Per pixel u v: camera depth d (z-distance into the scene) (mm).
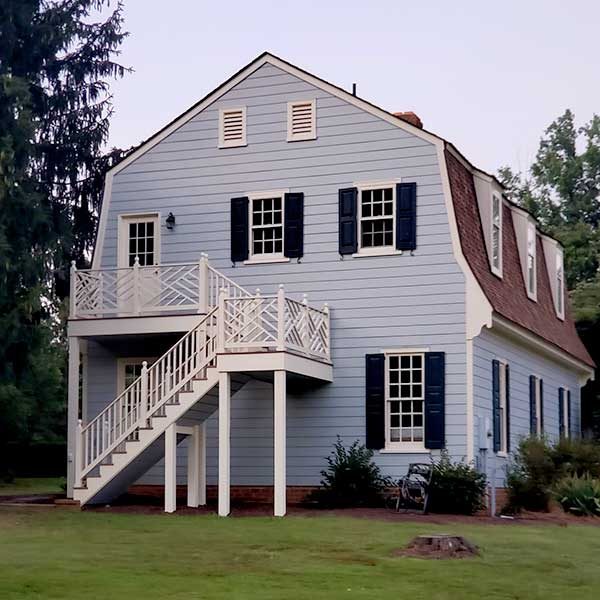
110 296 26266
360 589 13750
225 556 16031
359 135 25875
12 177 25500
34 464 44906
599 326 39438
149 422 22750
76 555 15836
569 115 58344
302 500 25391
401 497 23344
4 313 26016
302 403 25641
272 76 26734
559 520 23375
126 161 27781
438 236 25000
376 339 25203
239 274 26484
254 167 26656
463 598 13438
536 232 32750
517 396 27969
